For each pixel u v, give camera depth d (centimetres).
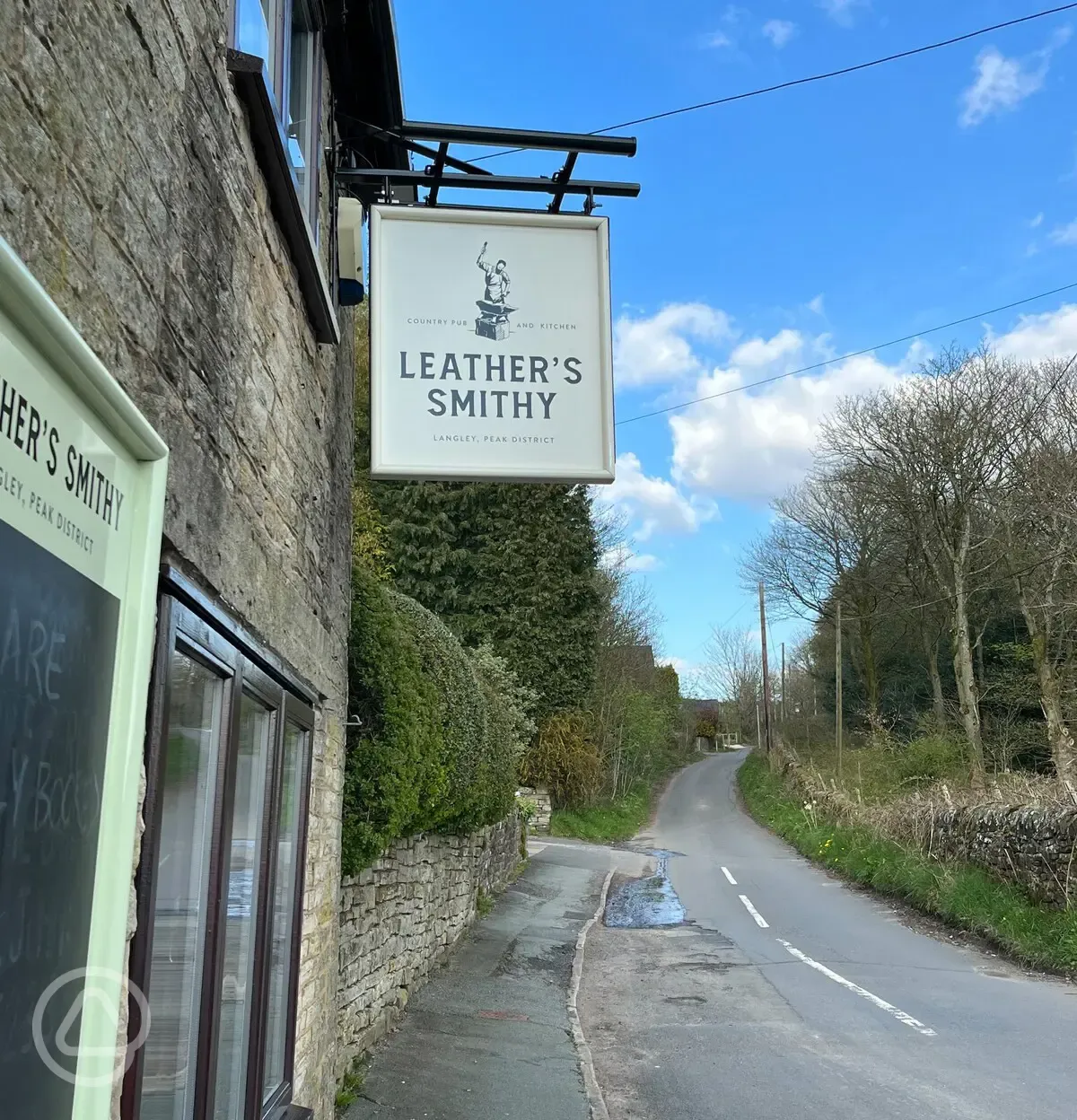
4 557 153
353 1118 575
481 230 568
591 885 1933
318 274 437
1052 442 2622
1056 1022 848
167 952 272
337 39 541
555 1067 712
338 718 568
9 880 158
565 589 3152
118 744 209
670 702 5731
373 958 730
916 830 1836
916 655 3947
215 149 307
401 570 3059
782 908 1634
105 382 187
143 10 246
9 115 177
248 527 347
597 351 564
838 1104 637
